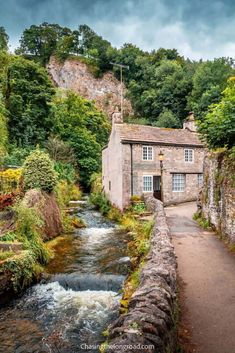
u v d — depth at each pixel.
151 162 21.50
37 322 6.64
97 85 76.12
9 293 7.79
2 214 11.46
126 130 22.09
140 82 67.88
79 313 6.96
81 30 92.50
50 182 14.09
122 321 3.25
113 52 78.81
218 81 45.50
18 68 32.47
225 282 6.44
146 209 18.20
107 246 12.20
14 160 23.39
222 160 10.84
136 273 7.40
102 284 8.40
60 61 82.62
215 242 10.07
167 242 7.11
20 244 9.21
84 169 37.97
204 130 10.07
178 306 5.08
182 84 51.75
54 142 31.56
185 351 3.93
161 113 52.38
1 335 6.13
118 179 21.20
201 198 14.60
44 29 90.12
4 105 28.80
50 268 9.66
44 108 33.66
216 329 4.49
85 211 22.30
